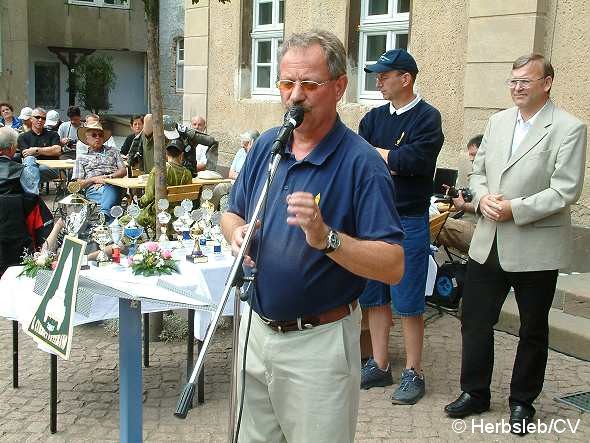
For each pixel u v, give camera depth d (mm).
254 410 2613
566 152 3695
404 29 8312
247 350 2600
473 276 4031
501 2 6863
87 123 8859
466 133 7312
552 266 3779
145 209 5879
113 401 4305
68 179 10391
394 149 4246
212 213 4883
